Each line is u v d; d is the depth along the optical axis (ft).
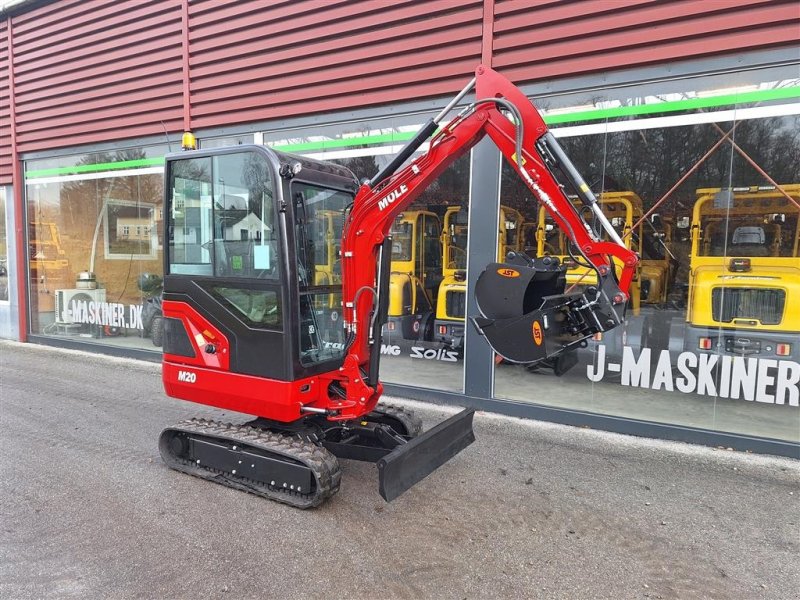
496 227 16.11
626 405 15.87
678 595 7.59
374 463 11.51
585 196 8.97
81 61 24.97
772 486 11.29
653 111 14.40
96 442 13.44
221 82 20.95
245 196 10.40
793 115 13.03
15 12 26.63
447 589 7.65
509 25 15.25
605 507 10.25
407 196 9.94
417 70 16.92
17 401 17.22
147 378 20.62
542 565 8.29
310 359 10.81
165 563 8.20
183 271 11.44
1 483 11.03
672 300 15.89
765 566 8.36
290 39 19.08
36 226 28.30
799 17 12.23
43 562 8.19
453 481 11.35
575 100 15.20
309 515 9.78
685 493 10.91
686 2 13.24
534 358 9.33
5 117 28.45
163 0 22.06
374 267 10.68
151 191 24.08
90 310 26.86
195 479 11.30
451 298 18.12
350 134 18.80
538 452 13.12
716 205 14.99
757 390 14.37
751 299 14.44
